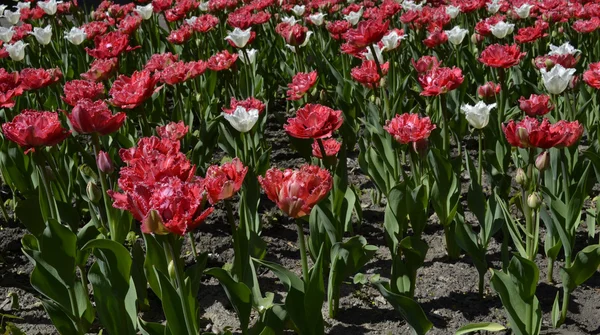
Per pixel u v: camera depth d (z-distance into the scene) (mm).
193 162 5043
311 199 2613
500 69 4945
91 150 5422
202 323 3752
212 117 6156
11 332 3508
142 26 8578
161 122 6266
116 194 2412
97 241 2787
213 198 2629
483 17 8664
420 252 3350
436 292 3881
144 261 3627
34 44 8562
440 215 4066
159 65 6020
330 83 7148
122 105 4113
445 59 7031
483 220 3822
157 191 2256
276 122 7211
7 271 4395
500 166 4828
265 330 2879
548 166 3436
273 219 4914
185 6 8133
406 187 3664
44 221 3939
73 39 7098
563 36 8031
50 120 3297
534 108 4152
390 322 3625
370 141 5371
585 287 3875
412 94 6199
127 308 3066
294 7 8344
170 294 2695
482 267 3676
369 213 4980
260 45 8203
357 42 5102
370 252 3494
